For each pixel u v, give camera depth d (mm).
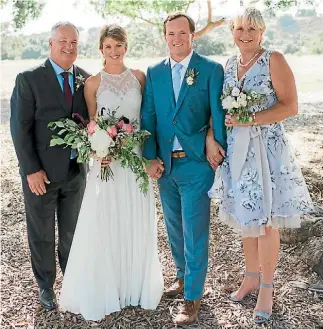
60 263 3748
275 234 3330
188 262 3387
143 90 3416
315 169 6430
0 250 4535
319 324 3293
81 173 3510
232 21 3133
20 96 3184
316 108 12031
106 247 3338
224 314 3451
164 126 3301
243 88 3109
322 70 18641
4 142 9039
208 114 3328
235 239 4613
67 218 3592
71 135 3135
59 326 3363
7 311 3525
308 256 4023
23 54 21172
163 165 3387
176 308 3527
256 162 3135
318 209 4766
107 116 3260
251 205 3152
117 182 3330
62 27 3178
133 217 3385
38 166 3279
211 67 3230
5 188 6344
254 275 3611
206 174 3307
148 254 3465
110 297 3406
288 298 3594
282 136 3191
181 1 7559
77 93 3309
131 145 3150
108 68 3293
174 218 3547
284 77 3049
